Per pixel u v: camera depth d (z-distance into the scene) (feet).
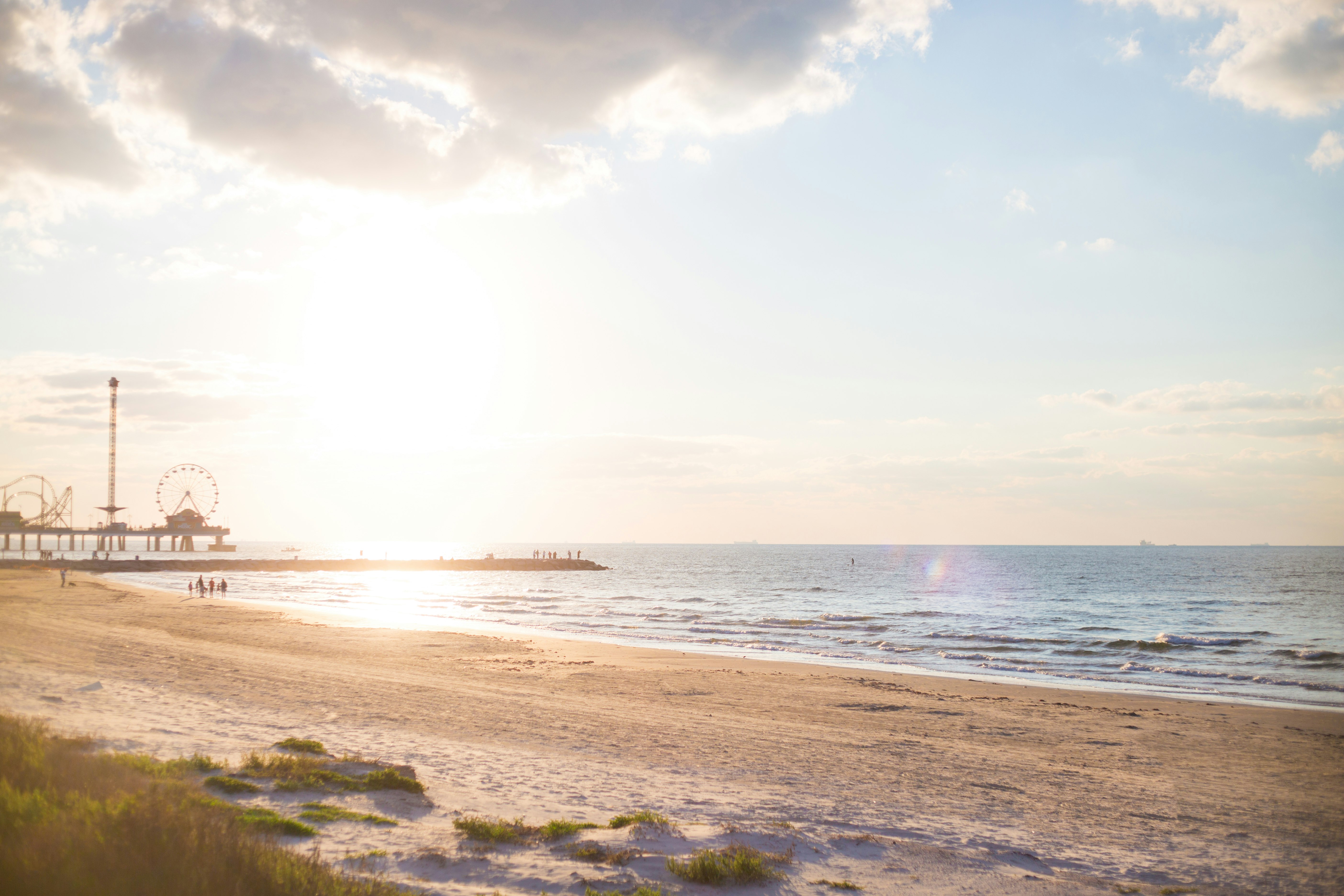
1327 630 158.40
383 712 60.13
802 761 51.11
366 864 25.75
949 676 96.94
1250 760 53.98
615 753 51.01
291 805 32.50
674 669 95.86
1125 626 167.02
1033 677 97.71
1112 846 35.83
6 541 650.02
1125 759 54.13
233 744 44.78
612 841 30.53
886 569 507.71
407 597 262.67
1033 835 36.94
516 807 36.65
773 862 28.81
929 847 32.78
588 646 121.49
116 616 136.26
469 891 24.27
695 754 51.78
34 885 18.48
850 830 35.47
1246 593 270.87
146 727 46.62
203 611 158.40
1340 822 40.50
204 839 21.79
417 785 37.55
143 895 18.53
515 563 528.63
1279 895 30.14
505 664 94.79
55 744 34.06
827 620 180.55
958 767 51.03
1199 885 30.96
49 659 72.54
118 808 23.12
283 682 71.00
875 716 67.92
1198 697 82.84
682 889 25.59
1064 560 655.76
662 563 641.40
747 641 137.69
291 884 20.77
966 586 321.32
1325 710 74.18
